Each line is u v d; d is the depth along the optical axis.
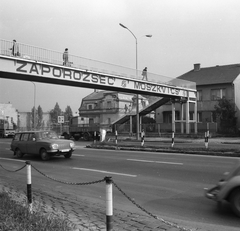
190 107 41.84
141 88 28.48
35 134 15.68
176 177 9.25
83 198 7.01
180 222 5.13
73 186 8.41
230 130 34.72
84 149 20.97
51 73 21.44
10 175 10.48
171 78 32.28
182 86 33.91
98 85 24.91
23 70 19.92
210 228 4.81
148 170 10.75
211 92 40.25
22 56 19.84
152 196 7.03
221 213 5.58
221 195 5.38
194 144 21.67
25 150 15.82
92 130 35.22
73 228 4.54
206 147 16.98
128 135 36.34
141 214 5.63
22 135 16.28
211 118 39.38
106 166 12.17
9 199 5.99
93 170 11.23
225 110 35.28
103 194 7.41
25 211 5.01
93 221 5.10
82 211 5.77
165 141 27.08
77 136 36.97
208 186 7.89
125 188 7.92
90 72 23.80
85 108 68.81
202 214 5.56
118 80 26.28
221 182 5.60
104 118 64.38
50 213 5.38
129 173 10.27
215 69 44.09
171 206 6.16
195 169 10.59
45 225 4.36
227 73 41.03
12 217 4.73
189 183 8.32
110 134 37.41
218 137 31.95
